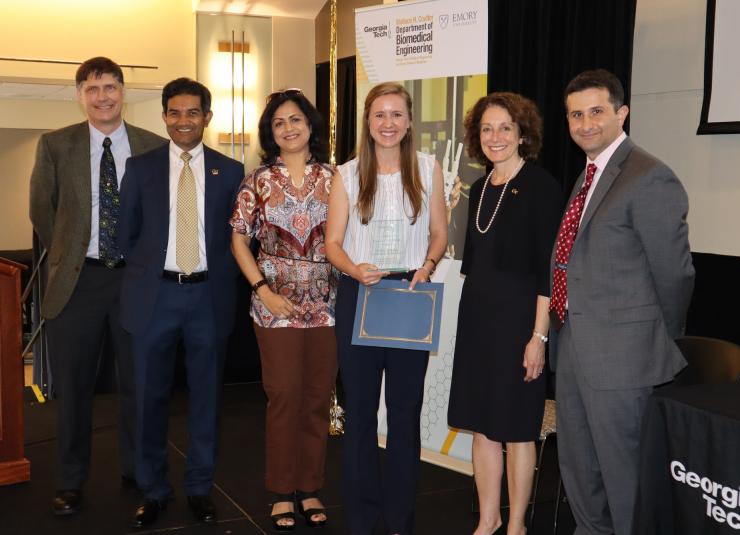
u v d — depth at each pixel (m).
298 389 3.17
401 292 2.86
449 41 3.84
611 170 2.53
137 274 3.22
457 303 3.88
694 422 2.02
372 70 4.11
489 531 3.09
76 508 3.41
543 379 2.86
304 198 3.09
